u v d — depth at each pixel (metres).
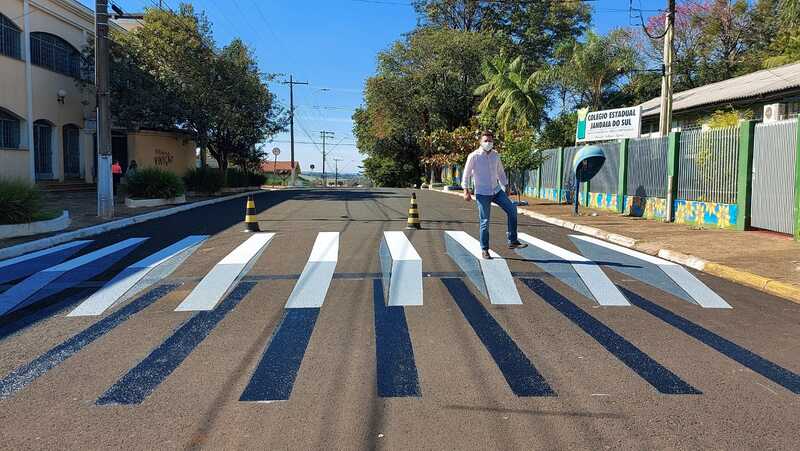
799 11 12.12
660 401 4.41
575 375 4.91
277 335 5.98
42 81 24.02
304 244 11.22
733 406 4.33
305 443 3.77
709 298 7.47
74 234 12.63
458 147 32.66
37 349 5.64
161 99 24.48
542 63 41.81
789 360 5.30
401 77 42.22
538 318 6.54
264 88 31.81
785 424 4.04
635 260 9.87
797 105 19.25
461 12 44.75
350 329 6.15
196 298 7.42
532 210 18.92
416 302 7.17
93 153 28.33
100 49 15.28
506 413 4.20
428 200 23.47
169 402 4.41
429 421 4.07
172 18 25.17
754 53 36.38
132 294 7.66
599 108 29.38
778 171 11.87
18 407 4.36
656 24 38.88
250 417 4.14
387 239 11.77
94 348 5.64
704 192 13.91
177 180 20.34
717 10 37.88
